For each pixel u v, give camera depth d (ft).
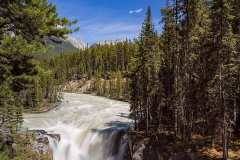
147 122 138.51
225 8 97.86
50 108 242.58
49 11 32.24
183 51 115.55
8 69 31.12
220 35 99.76
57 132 174.70
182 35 114.62
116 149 152.25
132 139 140.15
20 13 29.73
